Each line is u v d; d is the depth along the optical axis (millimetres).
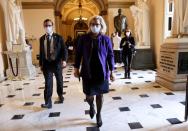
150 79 5867
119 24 9898
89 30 2707
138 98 4125
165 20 7320
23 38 7414
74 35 21250
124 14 10414
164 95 4270
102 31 2701
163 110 3443
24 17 10164
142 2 8109
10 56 6949
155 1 8031
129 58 5906
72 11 20344
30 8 10125
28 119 3287
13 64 7031
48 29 3564
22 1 9992
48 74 3670
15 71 7059
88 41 2641
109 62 2754
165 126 2861
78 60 2777
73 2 16844
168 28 7371
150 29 8469
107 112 3434
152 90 4684
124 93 4508
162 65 5137
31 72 7309
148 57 7977
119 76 6406
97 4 12703
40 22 10242
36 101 4211
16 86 5621
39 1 10102
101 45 2631
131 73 6945
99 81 2641
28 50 7230
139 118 3152
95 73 2635
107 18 10859
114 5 10328
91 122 3074
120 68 8055
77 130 2824
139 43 8156
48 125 3031
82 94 4586
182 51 4492
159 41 7785
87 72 2605
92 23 2600
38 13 10211
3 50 7254
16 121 3229
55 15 11961
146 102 3867
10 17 7062
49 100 3754
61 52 3729
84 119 3195
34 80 6340
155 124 2932
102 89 2676
